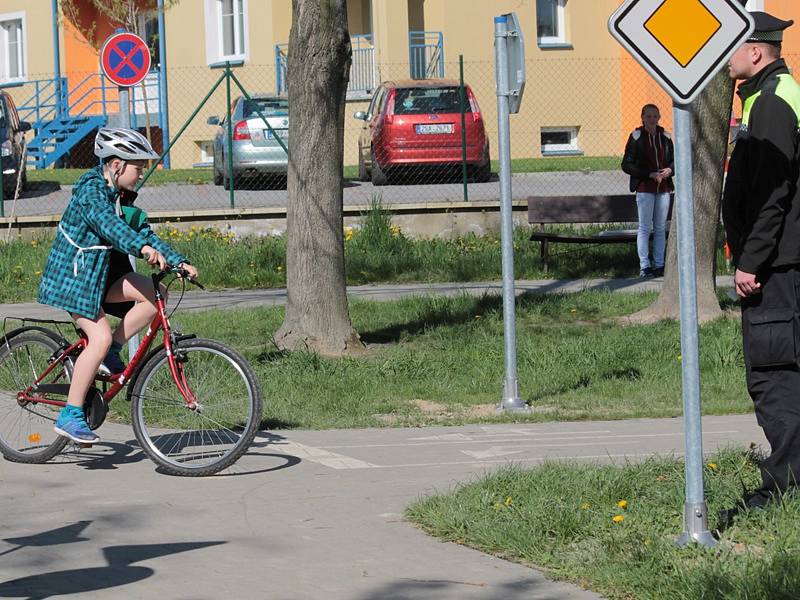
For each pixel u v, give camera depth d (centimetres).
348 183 2972
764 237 660
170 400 861
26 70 4222
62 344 888
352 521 729
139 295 859
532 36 3766
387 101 2797
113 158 853
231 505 770
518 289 1983
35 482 835
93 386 873
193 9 3884
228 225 2383
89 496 794
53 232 2369
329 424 1085
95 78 4106
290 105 1421
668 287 1636
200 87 3888
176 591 595
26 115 3978
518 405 1177
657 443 989
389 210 2373
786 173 657
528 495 748
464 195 2569
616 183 2923
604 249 2256
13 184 2814
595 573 604
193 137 3891
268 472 869
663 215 2067
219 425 859
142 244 815
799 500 679
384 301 1784
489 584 605
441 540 687
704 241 1600
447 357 1395
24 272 2075
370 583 607
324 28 1386
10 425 905
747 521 673
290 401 1177
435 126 2766
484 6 3725
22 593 592
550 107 3781
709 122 1582
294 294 1433
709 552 618
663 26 614
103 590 597
